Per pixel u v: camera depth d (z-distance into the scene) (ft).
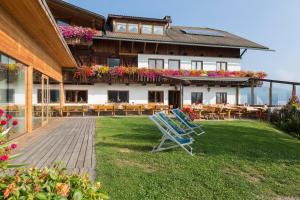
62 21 82.17
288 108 56.34
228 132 39.27
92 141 29.14
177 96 89.35
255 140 32.60
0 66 26.48
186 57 89.56
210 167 19.39
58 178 7.72
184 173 17.71
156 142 28.68
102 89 81.87
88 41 78.33
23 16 28.66
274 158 22.80
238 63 93.86
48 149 24.63
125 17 85.97
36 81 41.73
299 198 14.40
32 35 37.17
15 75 31.04
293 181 16.98
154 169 18.65
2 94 27.30
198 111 66.74
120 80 80.59
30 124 36.29
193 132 37.17
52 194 6.70
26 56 34.32
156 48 86.43
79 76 77.05
